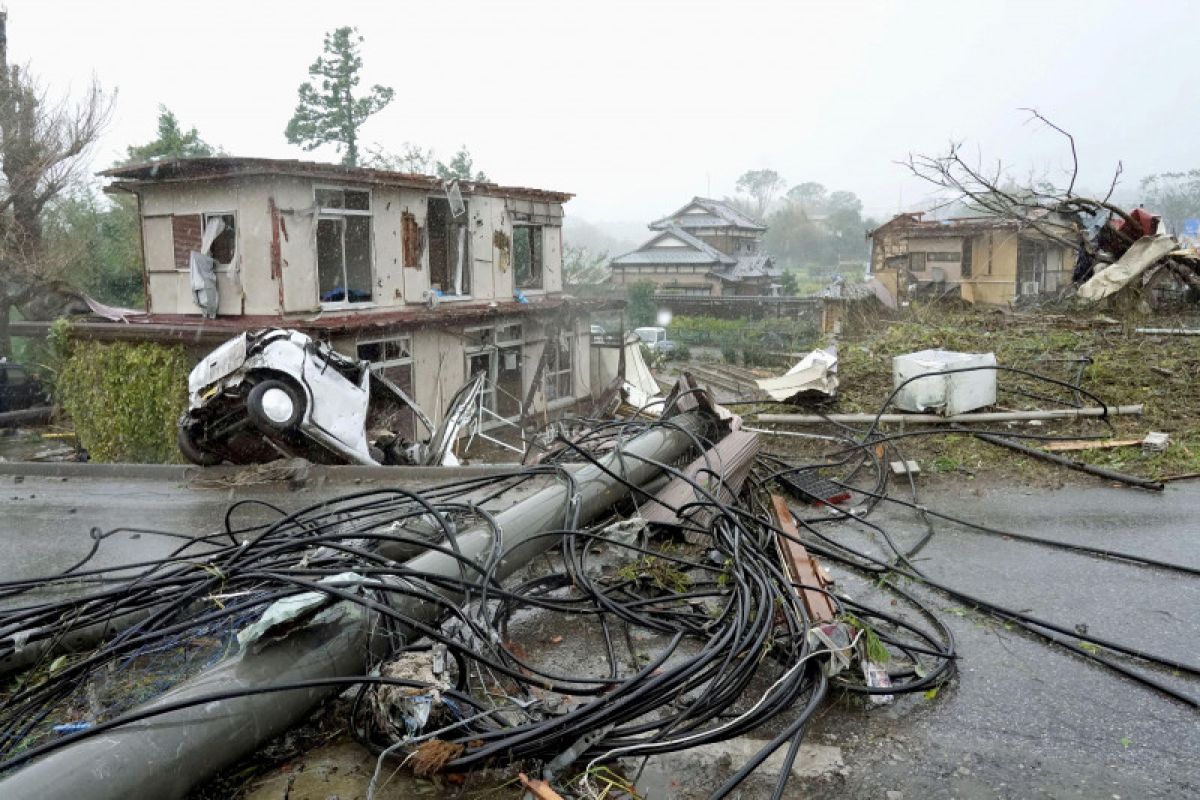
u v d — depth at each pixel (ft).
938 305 60.90
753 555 16.42
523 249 67.15
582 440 24.97
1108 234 51.39
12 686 13.37
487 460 49.32
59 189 66.28
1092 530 21.58
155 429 47.39
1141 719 12.78
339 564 13.37
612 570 17.90
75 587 17.78
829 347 39.40
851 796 10.97
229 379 28.81
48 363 63.21
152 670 13.29
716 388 50.21
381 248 49.29
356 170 46.26
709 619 15.07
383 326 45.96
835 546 20.44
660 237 164.76
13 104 63.16
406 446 34.09
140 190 49.11
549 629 16.03
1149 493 24.41
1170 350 36.06
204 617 12.01
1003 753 11.88
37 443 56.59
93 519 23.79
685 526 18.31
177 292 48.96
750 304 139.44
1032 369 35.14
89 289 75.46
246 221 44.62
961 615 16.72
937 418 30.32
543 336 61.72
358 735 11.77
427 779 11.18
